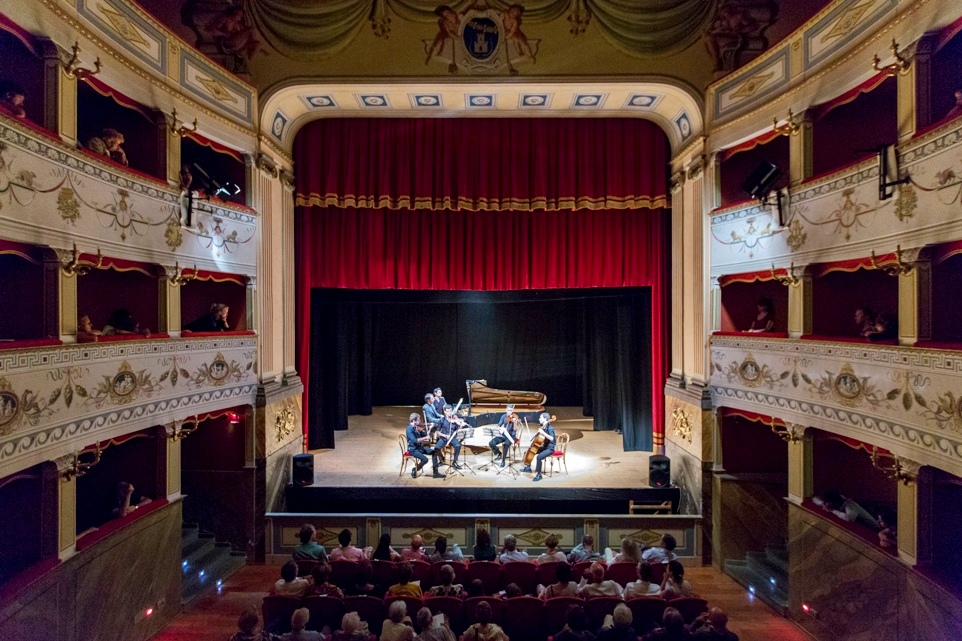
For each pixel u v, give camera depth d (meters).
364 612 6.17
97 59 6.66
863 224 6.93
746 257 9.27
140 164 8.12
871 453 6.98
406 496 10.28
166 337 7.88
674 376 11.62
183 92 8.37
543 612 6.10
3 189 5.31
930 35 6.08
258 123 10.05
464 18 10.05
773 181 8.52
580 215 12.20
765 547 9.62
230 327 10.10
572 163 11.98
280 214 11.02
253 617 5.50
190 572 8.91
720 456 9.89
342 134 11.91
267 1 9.89
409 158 11.96
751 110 9.07
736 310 10.16
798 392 8.10
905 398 6.22
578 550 8.21
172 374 8.01
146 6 9.34
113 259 7.10
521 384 16.83
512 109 11.46
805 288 8.17
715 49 9.95
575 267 12.23
